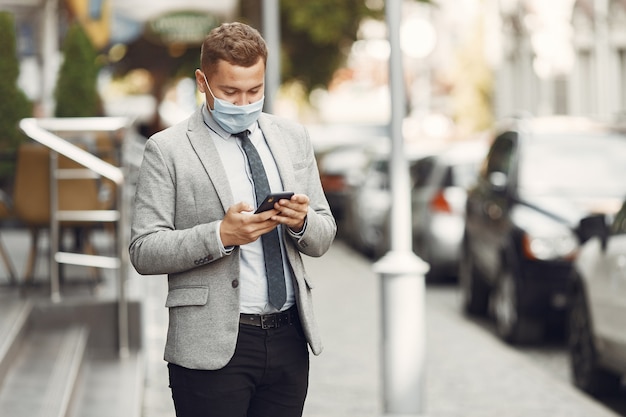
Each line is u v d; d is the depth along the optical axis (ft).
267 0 59.31
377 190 70.13
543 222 39.40
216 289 14.71
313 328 15.19
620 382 31.53
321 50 96.43
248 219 14.15
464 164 58.18
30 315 30.96
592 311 31.17
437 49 182.19
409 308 27.25
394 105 27.61
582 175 42.93
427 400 31.24
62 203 32.83
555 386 33.27
